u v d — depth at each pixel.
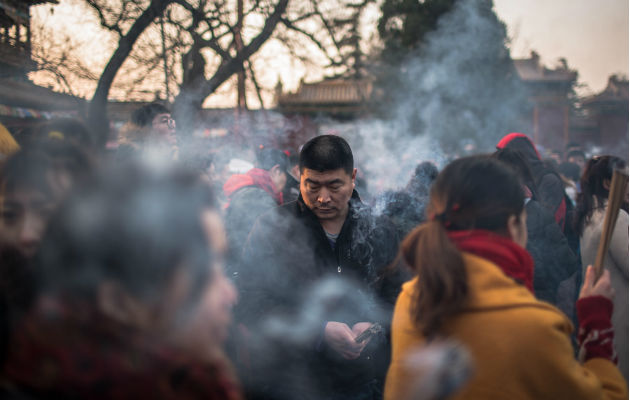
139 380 0.54
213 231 0.59
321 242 1.75
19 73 4.14
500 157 2.27
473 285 0.94
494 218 1.00
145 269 0.50
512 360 0.88
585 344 1.10
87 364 0.53
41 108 7.94
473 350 0.90
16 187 0.82
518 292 0.94
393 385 1.02
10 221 0.82
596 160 2.22
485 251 0.97
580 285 2.49
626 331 1.95
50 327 0.54
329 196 1.70
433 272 0.94
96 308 0.52
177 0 4.33
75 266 0.51
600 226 2.12
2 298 0.61
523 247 1.08
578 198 2.30
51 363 0.54
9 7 3.95
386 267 1.78
